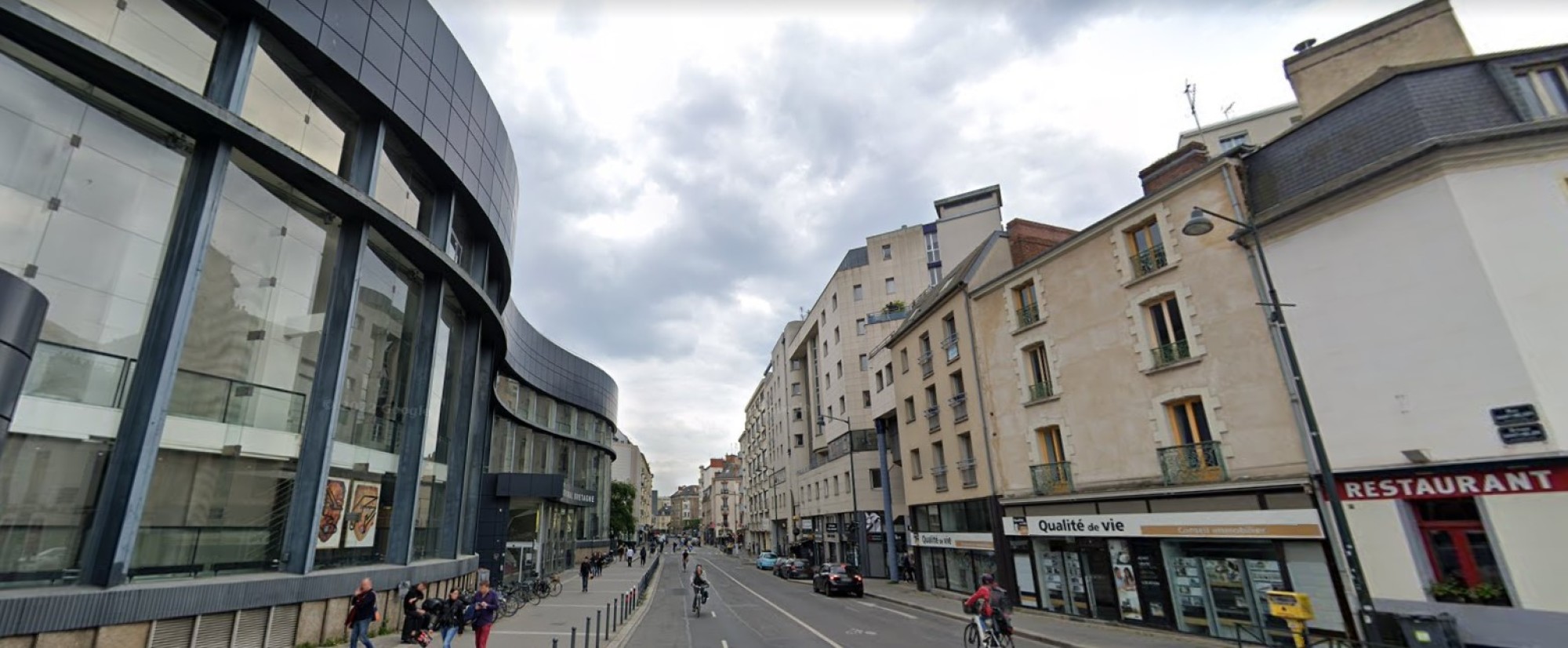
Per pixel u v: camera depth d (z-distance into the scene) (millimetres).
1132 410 16391
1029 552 19766
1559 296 9852
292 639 11953
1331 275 12320
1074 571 18000
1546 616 9250
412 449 16594
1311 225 12742
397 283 16469
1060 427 18719
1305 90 14922
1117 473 16609
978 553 22969
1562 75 11047
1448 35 13445
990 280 22375
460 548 22234
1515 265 10164
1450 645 9930
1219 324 14391
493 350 25828
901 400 30453
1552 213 10156
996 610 12547
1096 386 17531
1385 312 11430
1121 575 16312
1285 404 12906
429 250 16469
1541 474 9555
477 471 23797
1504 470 9867
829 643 15102
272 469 12352
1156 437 15625
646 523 138000
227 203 11734
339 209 14195
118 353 9922
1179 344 15430
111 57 9633
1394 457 11086
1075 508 17734
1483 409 10125
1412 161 11070
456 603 13062
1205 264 14828
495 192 21391
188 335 10930
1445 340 10641
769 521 72000
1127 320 16797
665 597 29297
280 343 12711
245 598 11039
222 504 11344
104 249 9906
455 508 19719
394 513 16031
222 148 11477
